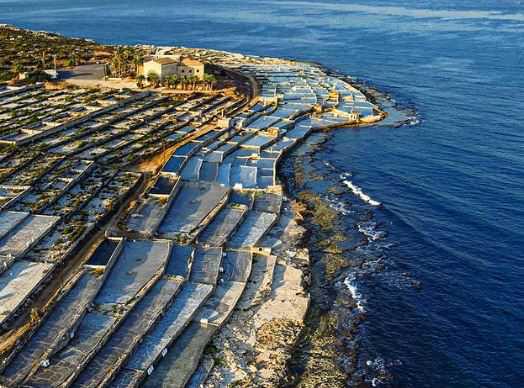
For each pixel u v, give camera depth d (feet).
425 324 251.39
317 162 431.43
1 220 279.49
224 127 458.91
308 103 565.12
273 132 472.44
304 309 252.21
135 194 331.98
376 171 414.62
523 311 259.80
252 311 247.09
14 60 597.11
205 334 227.20
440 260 298.76
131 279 249.55
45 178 333.01
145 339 217.56
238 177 379.55
